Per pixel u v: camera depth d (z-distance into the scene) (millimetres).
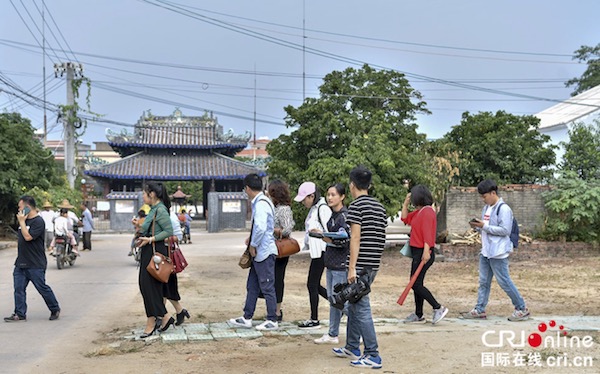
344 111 21734
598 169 21234
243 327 8125
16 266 9070
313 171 18547
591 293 11750
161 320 7910
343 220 6875
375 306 10422
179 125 50344
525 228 19172
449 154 22406
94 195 51781
